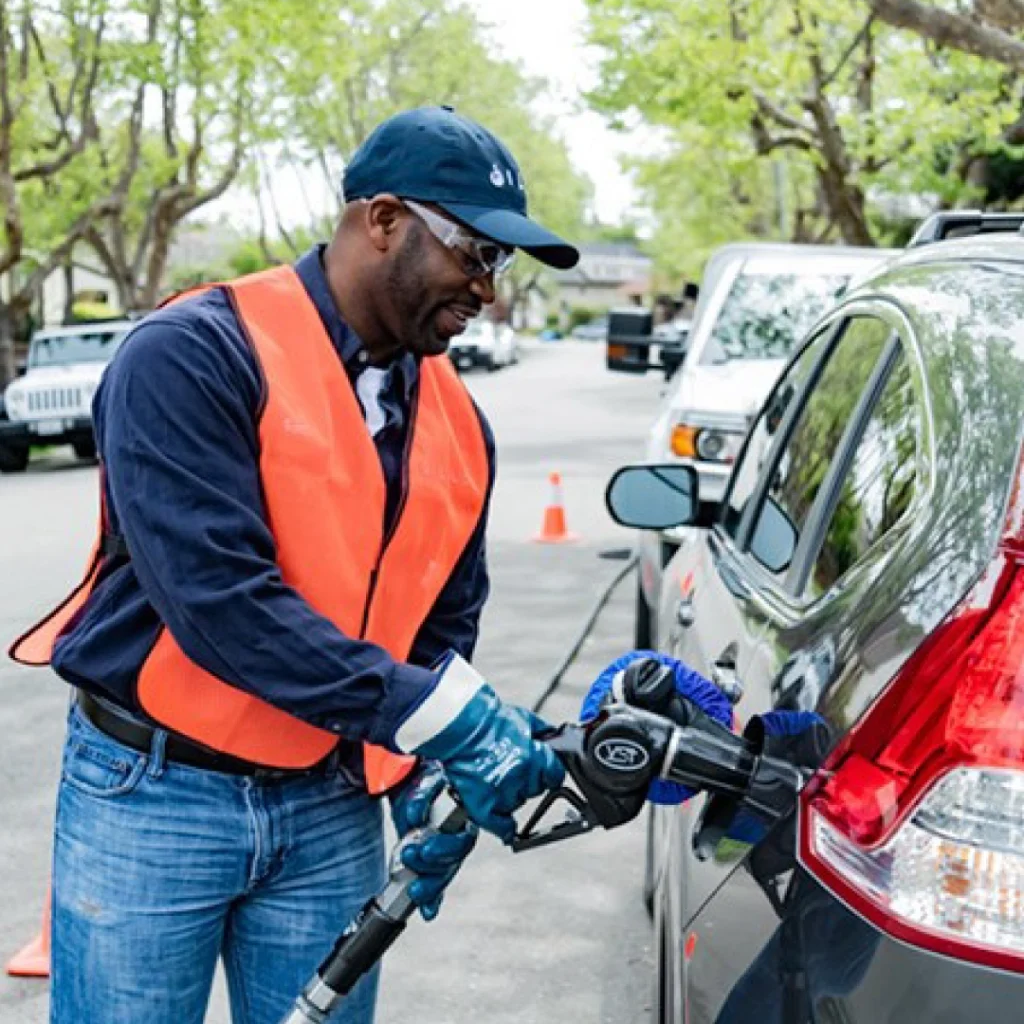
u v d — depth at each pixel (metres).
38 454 21.75
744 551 3.18
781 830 1.72
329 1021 2.32
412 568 2.16
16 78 24.86
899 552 1.76
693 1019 1.90
